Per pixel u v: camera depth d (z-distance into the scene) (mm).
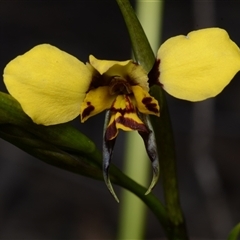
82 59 567
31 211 516
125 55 572
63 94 208
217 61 205
